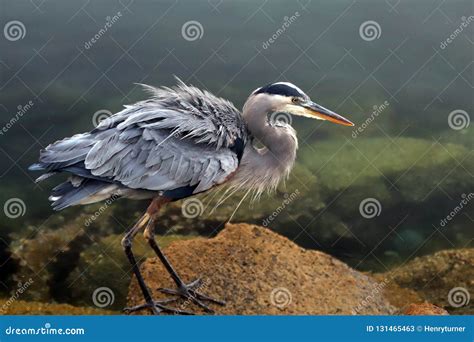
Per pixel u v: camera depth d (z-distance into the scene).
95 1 11.45
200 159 6.25
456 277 8.55
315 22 11.94
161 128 6.13
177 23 11.59
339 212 9.93
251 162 6.98
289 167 7.17
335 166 10.61
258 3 11.98
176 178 6.15
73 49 11.14
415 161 10.61
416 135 11.07
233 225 7.09
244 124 6.90
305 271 6.61
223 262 6.59
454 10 11.95
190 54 11.48
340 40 11.88
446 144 10.88
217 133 6.41
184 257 6.67
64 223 9.58
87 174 5.91
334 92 11.51
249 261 6.59
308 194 10.19
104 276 8.83
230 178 6.91
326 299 6.31
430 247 9.33
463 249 9.21
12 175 9.95
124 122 6.02
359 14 12.05
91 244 9.32
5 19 11.07
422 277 8.64
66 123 10.60
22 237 9.37
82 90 10.93
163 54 11.38
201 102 6.59
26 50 11.05
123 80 11.09
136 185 6.03
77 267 8.96
